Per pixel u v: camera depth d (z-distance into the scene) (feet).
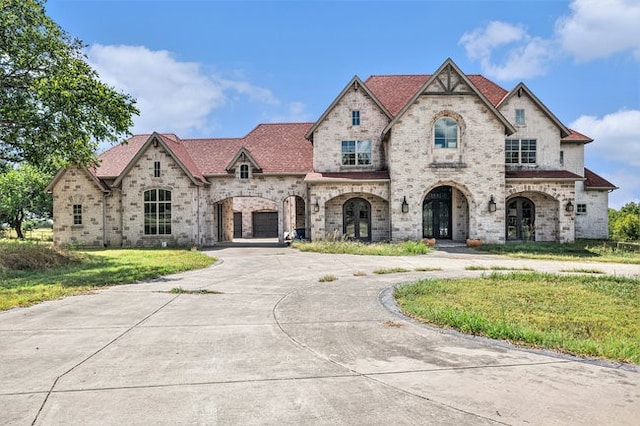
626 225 112.06
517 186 87.76
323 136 93.35
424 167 86.12
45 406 14.24
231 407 14.12
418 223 86.07
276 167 98.37
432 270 49.42
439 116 86.38
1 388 15.79
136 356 19.44
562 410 13.76
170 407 14.14
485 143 86.22
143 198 91.40
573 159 98.89
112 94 61.26
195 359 18.99
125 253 72.90
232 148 106.01
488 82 103.96
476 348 20.39
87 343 21.49
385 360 18.74
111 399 14.78
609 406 14.03
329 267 53.21
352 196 92.63
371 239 92.27
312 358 19.04
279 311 28.60
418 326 24.50
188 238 90.63
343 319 26.30
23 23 59.21
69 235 93.30
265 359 18.95
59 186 93.81
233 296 34.14
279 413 13.67
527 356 19.19
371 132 93.30
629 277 42.55
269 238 130.93
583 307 29.91
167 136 107.45
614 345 20.71
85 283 40.42
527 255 65.46
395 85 104.37
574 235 90.38
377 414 13.57
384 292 35.27
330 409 13.94
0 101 57.82
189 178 90.53
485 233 86.07
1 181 127.24
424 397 14.83
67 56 62.39
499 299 32.17
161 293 35.53
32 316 27.37
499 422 12.98
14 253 52.90
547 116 92.53
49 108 57.82
